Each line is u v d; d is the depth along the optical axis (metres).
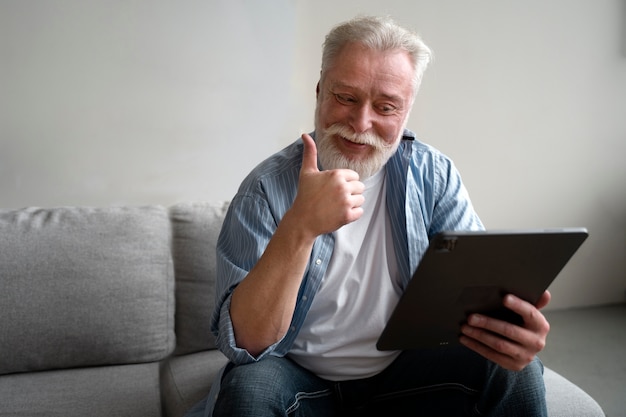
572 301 2.76
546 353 2.31
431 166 1.33
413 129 2.28
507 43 2.33
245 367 1.03
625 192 2.71
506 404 1.07
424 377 1.18
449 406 1.17
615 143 2.63
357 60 1.12
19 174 1.81
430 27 2.20
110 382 1.41
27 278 1.42
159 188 1.96
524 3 2.32
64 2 1.75
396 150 1.26
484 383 1.10
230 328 1.04
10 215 1.50
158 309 1.53
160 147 1.94
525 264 0.95
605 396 2.00
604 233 2.72
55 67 1.78
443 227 1.30
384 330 1.00
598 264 2.75
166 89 1.91
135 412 1.30
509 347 1.01
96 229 1.52
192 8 1.88
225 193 2.04
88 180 1.88
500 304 1.01
